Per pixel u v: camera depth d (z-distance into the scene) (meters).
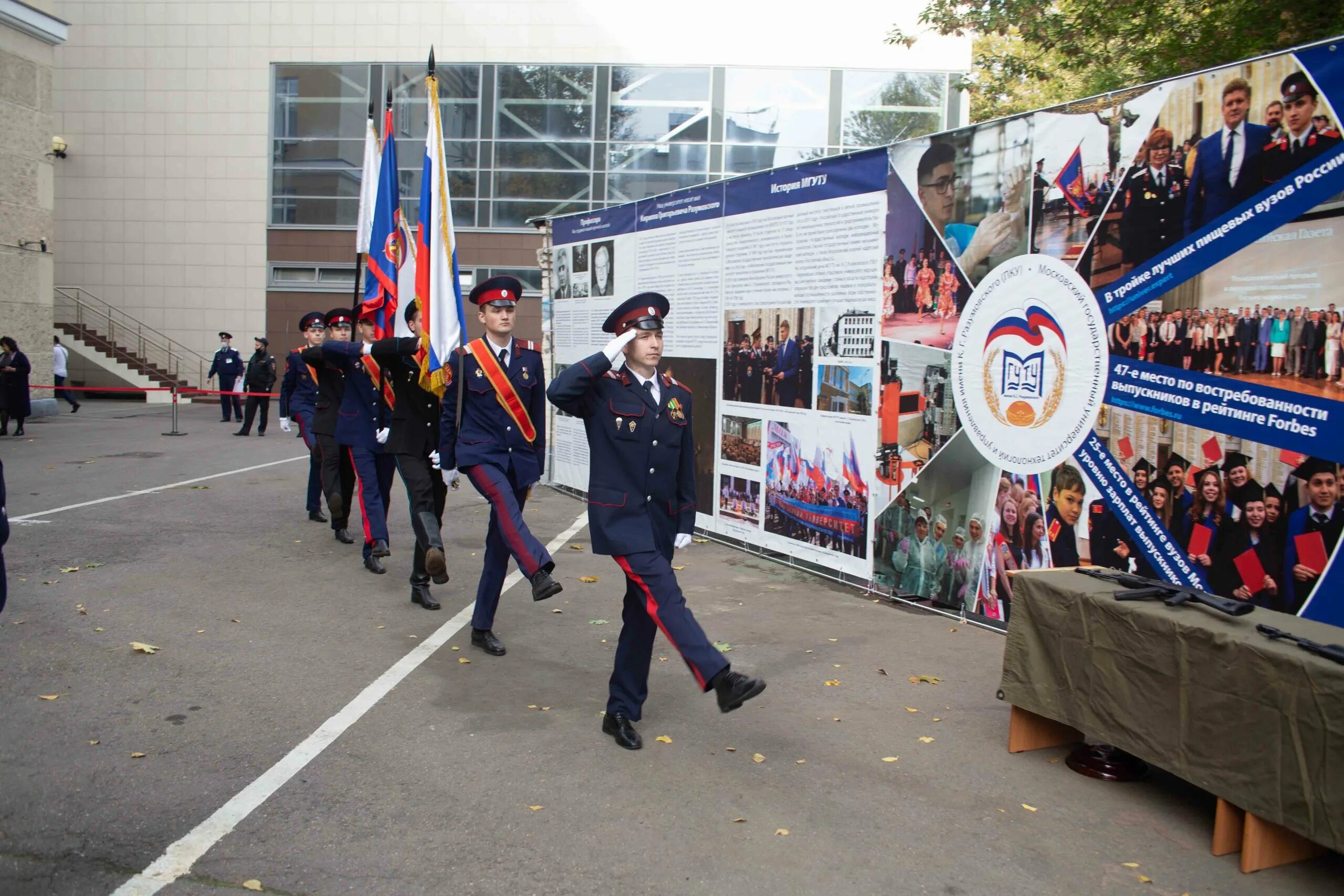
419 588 6.91
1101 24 13.05
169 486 11.95
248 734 4.57
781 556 8.68
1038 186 6.13
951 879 3.50
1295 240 4.83
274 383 19.42
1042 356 6.12
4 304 19.86
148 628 6.13
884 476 7.38
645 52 28.05
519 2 28.42
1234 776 3.62
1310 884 3.54
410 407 6.91
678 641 4.35
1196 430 5.28
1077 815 4.03
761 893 3.37
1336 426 4.68
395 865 3.47
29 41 20.08
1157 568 5.49
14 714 4.67
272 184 29.75
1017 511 6.33
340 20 29.05
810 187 8.00
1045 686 4.45
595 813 3.92
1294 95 4.82
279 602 6.88
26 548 8.17
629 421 4.66
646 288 10.52
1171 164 5.38
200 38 29.52
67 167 30.03
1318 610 4.76
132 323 30.31
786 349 8.38
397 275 8.51
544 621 6.66
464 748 4.51
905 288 7.13
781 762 4.45
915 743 4.70
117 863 3.42
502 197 28.69
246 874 3.38
